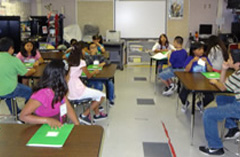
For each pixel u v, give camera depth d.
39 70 3.50
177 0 7.62
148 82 5.84
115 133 3.21
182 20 7.73
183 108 3.95
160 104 4.35
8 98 3.19
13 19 4.10
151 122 3.58
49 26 5.67
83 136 1.52
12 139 1.48
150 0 7.66
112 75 3.26
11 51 3.07
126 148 2.83
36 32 5.84
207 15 7.66
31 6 7.51
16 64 3.02
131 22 7.80
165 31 7.83
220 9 7.56
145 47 7.83
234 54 2.48
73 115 1.98
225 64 2.78
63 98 1.85
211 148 2.71
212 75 3.31
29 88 3.30
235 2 6.63
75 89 2.88
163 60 5.23
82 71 3.17
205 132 2.71
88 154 1.33
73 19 7.81
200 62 3.49
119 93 4.97
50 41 5.66
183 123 3.55
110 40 7.29
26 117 1.71
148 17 7.76
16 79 3.12
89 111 3.25
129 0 7.69
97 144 1.43
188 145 2.93
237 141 3.00
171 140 3.04
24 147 1.39
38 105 1.73
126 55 7.83
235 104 2.54
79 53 2.88
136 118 3.72
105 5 7.71
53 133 1.56
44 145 1.41
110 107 4.17
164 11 7.71
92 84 3.72
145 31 7.86
